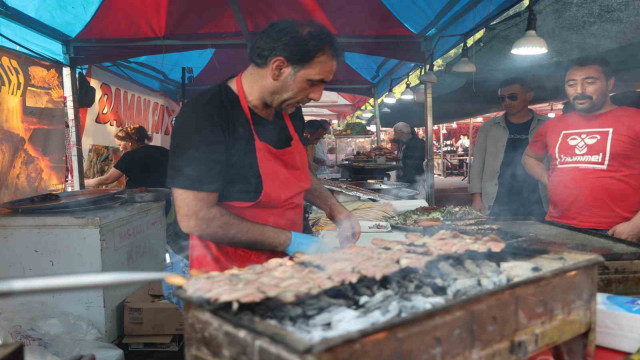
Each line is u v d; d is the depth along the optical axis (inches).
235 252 59.4
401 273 47.9
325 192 78.6
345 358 29.5
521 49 129.3
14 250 104.4
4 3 140.3
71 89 181.6
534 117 141.9
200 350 38.0
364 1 165.2
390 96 310.5
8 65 137.5
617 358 51.9
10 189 137.5
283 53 52.1
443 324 35.2
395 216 118.3
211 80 297.4
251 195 60.3
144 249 130.3
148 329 109.6
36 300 100.3
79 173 185.9
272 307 39.9
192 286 39.0
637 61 148.3
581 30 146.6
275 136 61.1
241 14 159.5
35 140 151.4
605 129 96.3
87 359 59.8
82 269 105.0
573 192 101.0
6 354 39.7
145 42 187.5
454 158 768.3
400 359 32.7
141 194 135.3
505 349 40.1
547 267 48.1
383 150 315.9
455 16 167.8
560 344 49.1
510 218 95.0
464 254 52.4
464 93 286.0
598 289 61.0
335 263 45.4
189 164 53.7
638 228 83.8
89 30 173.2
